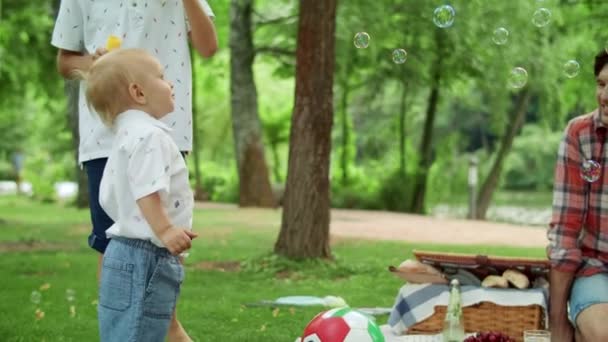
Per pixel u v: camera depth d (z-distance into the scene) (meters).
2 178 55.16
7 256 11.71
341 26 18.89
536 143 48.09
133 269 3.91
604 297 4.89
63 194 39.09
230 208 22.72
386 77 25.05
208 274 9.98
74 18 5.06
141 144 3.90
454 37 20.56
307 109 10.49
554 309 5.15
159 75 4.13
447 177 29.77
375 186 29.45
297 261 10.48
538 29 21.83
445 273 5.86
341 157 30.78
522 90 27.58
